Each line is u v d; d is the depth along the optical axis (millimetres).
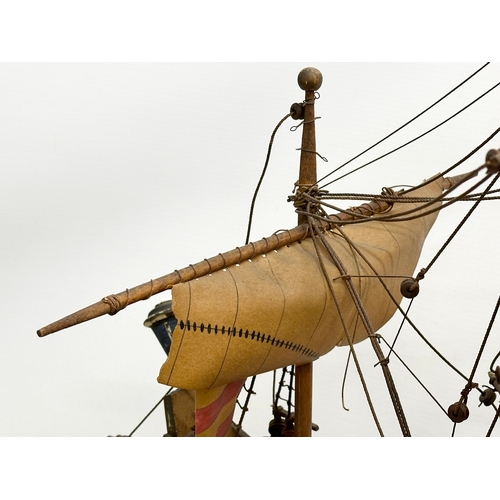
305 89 1721
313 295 1694
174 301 1563
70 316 1479
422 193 2000
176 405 1984
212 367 1618
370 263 1767
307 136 1733
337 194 1771
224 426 1762
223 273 1647
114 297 1523
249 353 1651
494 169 1108
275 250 1736
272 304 1646
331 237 1811
